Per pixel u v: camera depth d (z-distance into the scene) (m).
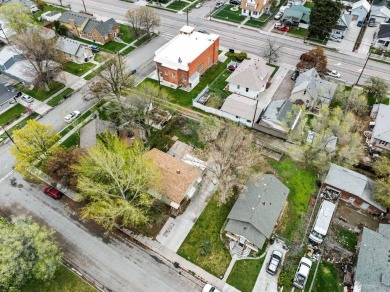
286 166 51.22
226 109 58.97
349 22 83.25
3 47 78.56
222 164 44.38
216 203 45.84
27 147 44.97
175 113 60.62
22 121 59.66
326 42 80.62
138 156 40.44
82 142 51.03
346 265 39.09
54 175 49.12
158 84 68.12
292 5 89.88
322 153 47.75
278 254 39.59
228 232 41.38
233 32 85.62
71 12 85.56
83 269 39.09
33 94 65.81
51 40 66.75
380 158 49.06
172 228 43.00
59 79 68.62
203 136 51.66
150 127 56.72
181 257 40.22
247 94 65.25
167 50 68.00
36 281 38.00
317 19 76.81
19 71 67.75
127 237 42.22
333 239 42.09
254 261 39.72
